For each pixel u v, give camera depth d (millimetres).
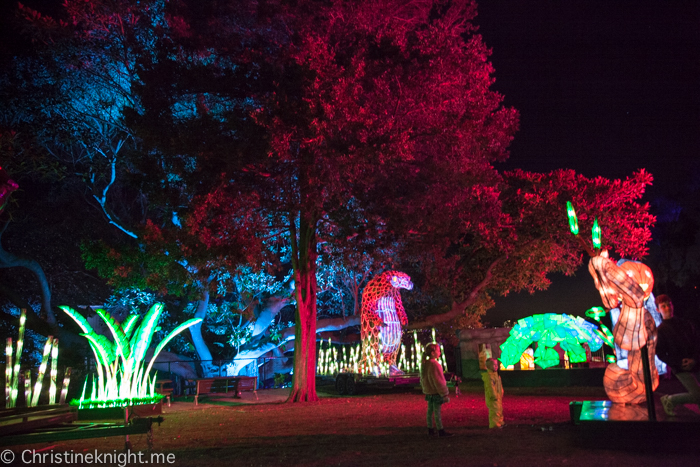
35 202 24312
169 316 26219
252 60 15984
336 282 26688
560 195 20203
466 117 16578
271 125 13922
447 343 27234
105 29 19672
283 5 16266
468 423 9781
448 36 16203
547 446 7047
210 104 17391
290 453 7426
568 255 22266
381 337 18281
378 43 15508
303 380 16641
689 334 7254
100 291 26641
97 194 23641
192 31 16688
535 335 20156
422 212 17172
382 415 11648
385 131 14492
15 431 8352
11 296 22484
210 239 15188
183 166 15539
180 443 8883
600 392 15531
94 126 22562
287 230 18359
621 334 8492
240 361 25375
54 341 11445
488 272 22781
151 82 15922
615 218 19516
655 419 6797
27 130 20766
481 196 17969
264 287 25188
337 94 13438
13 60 21062
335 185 14469
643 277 8375
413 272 24781
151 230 18797
